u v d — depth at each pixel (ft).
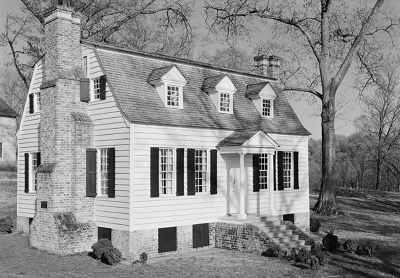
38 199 68.59
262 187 81.25
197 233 70.64
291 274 54.54
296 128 87.86
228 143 73.31
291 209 84.38
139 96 67.31
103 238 65.72
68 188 66.95
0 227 83.66
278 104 90.58
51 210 65.67
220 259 63.10
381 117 190.29
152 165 64.75
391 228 90.48
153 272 55.31
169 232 66.90
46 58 70.44
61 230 64.18
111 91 65.31
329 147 105.40
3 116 181.68
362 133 219.82
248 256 65.36
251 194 78.38
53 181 65.67
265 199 80.48
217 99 77.15
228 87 78.38
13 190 121.39
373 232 85.71
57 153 66.54
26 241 74.54
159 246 65.36
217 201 73.87
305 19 110.93
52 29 69.31
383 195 155.43
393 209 120.37
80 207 67.26
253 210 78.43
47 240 66.08
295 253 61.98
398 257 65.05
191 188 69.82
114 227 64.64
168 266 58.75
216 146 74.33
